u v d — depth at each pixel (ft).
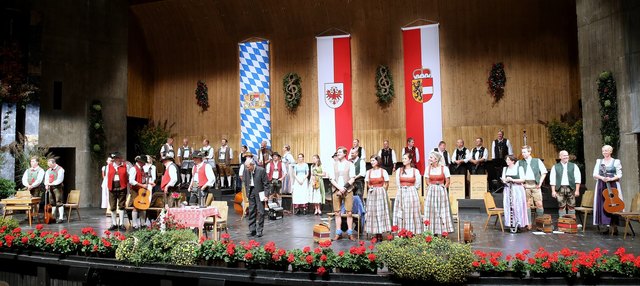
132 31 54.70
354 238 25.29
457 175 38.47
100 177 48.96
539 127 43.29
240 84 51.98
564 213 29.99
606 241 24.11
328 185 42.16
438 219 23.67
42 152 43.32
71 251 21.50
